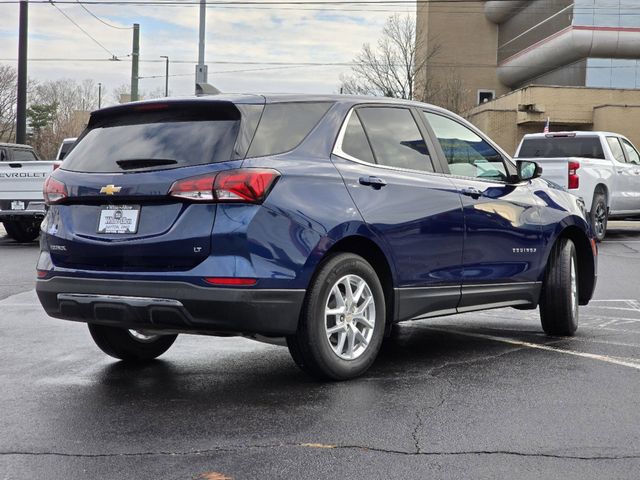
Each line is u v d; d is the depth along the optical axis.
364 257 5.70
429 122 6.24
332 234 5.13
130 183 5.01
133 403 4.93
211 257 4.80
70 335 7.19
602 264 12.83
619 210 16.94
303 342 5.15
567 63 44.12
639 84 41.50
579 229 7.35
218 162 4.89
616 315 8.30
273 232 4.87
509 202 6.57
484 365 5.96
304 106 5.42
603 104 38.75
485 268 6.34
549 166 15.83
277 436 4.25
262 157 4.99
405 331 7.48
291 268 4.93
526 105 39.03
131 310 4.97
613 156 16.92
